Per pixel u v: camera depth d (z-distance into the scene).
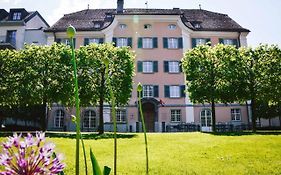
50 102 22.47
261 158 10.91
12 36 39.09
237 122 35.06
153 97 35.03
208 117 35.06
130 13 37.28
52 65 22.34
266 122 35.94
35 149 1.30
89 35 37.56
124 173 8.73
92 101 22.53
